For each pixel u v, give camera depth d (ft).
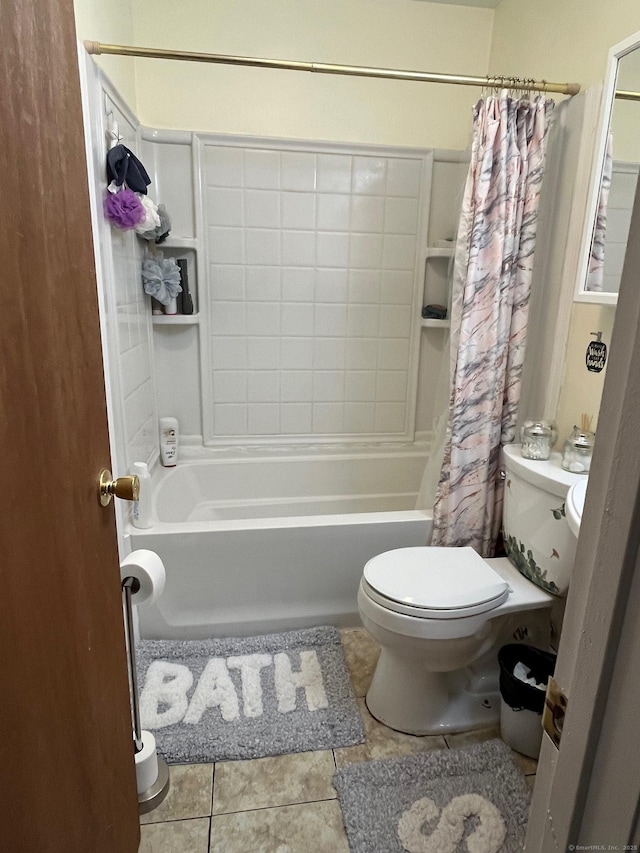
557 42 5.94
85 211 2.75
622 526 1.23
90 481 2.82
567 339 5.74
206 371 8.04
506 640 5.63
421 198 7.95
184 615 6.14
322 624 6.45
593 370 5.34
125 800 3.50
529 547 5.18
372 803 4.34
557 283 5.87
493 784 4.50
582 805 1.41
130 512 5.96
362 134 7.75
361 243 8.00
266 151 7.47
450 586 4.83
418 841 4.06
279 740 4.91
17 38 1.95
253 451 8.46
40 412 2.20
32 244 2.10
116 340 5.58
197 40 7.13
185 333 7.91
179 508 7.43
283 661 5.86
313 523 6.11
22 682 2.06
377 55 7.52
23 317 2.03
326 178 7.69
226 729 5.01
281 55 7.33
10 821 1.97
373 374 8.51
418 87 7.71
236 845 4.06
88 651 2.79
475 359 5.86
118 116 5.94
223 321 7.95
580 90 5.49
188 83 7.24
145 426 7.20
